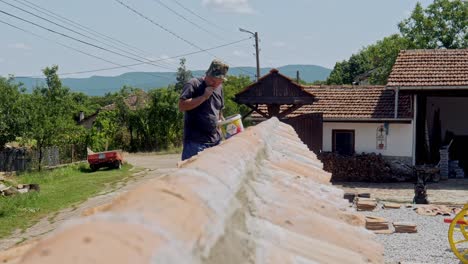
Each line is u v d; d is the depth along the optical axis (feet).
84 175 108.17
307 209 8.72
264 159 12.21
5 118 116.78
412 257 35.47
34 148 122.93
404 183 81.30
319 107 88.38
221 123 21.01
